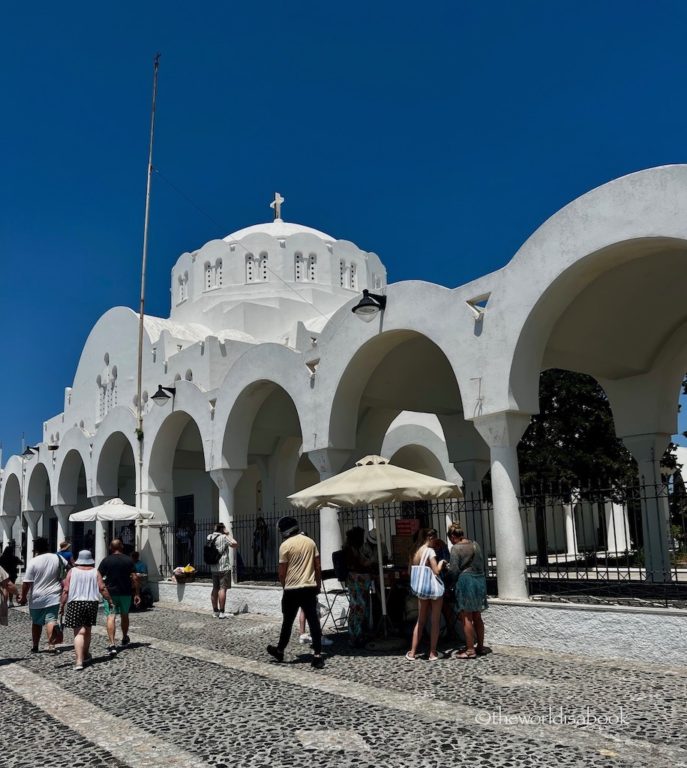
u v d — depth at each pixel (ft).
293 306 80.02
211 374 62.54
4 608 36.78
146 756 17.75
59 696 24.97
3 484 106.32
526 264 31.94
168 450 61.52
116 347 81.71
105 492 72.28
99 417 84.79
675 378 42.11
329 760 16.72
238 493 79.66
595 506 80.07
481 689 22.79
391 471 31.81
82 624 29.94
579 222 29.84
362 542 33.24
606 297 34.96
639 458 42.57
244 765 16.71
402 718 19.81
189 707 22.26
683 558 51.75
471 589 28.19
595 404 74.84
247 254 82.33
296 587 28.45
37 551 35.68
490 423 33.01
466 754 16.66
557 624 29.04
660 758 15.93
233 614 46.19
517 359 32.32
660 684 22.50
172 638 37.04
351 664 27.91
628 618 26.89
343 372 41.98
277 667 27.91
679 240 26.71
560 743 17.16
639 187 27.76
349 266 87.30
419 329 36.99
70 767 17.35
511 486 32.50
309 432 44.34
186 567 54.95
